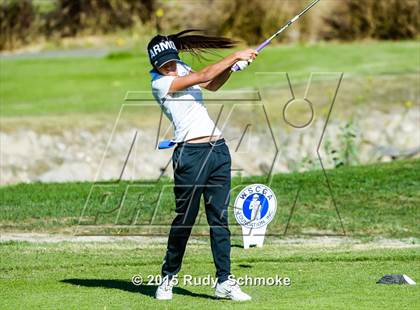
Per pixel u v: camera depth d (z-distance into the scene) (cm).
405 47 6394
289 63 5944
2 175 4184
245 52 1795
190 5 7194
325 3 7056
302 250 2417
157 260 2298
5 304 1797
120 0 8381
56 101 5369
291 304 1750
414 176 3425
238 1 6788
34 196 3253
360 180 3384
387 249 2434
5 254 2388
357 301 1772
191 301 1803
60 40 8206
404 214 2936
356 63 5831
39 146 4441
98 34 8356
